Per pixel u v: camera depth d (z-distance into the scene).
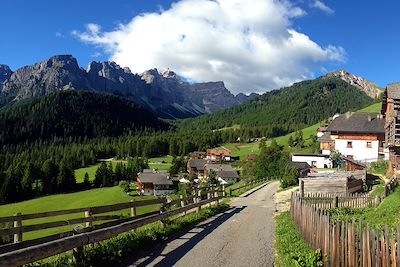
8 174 124.62
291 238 17.39
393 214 21.28
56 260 11.55
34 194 128.62
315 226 13.95
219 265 13.52
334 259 11.45
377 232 10.21
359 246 10.59
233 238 18.53
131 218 17.25
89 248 12.69
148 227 19.14
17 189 123.62
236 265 13.62
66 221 13.38
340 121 87.38
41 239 12.37
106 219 15.69
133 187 136.88
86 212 14.38
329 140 97.19
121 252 13.55
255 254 15.32
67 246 10.64
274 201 40.31
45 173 132.75
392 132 46.16
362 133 84.50
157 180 133.50
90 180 151.62
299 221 18.45
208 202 30.11
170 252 15.13
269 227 22.36
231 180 141.38
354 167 68.44
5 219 11.50
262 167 93.75
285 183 57.56
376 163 62.25
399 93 45.41
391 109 48.56
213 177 131.50
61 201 113.31
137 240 15.33
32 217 12.20
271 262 14.17
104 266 12.36
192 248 15.96
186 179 154.12
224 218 26.08
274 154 95.38
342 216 23.94
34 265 10.80
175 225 20.36
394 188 33.59
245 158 182.38
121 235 15.59
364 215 23.38
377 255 9.70
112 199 111.81
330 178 39.38
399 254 9.14
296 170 58.50
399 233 9.20
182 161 180.38
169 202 22.47
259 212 29.94
